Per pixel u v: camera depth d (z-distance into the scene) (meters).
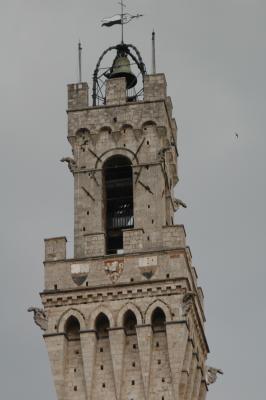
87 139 176.25
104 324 164.62
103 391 161.25
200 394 170.62
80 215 172.12
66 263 167.00
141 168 173.12
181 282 163.38
